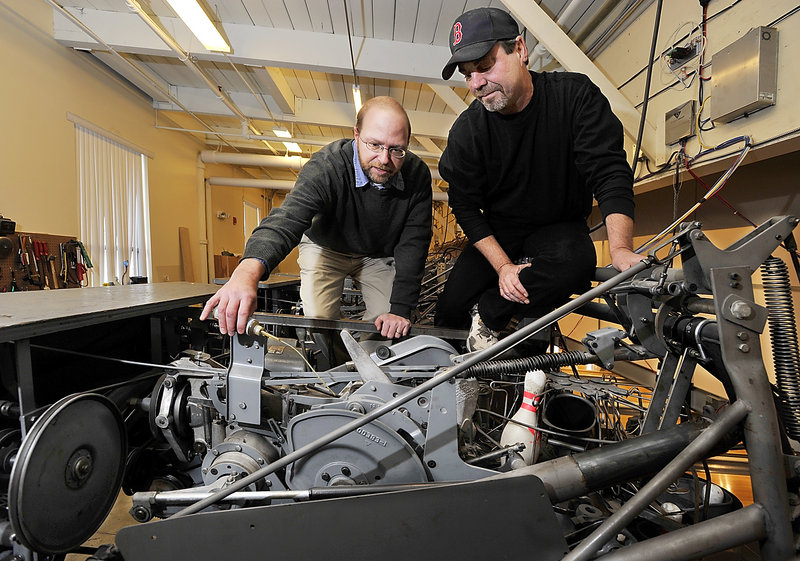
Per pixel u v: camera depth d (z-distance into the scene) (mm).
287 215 1202
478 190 1518
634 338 954
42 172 3357
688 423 811
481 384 1167
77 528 875
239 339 939
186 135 6023
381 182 1378
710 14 2080
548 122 1291
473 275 1521
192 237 6176
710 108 2039
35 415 843
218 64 4238
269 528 676
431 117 5176
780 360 796
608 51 3045
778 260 821
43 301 1185
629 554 623
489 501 691
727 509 958
